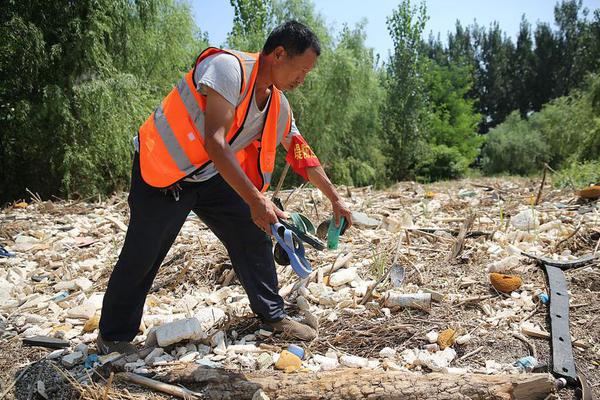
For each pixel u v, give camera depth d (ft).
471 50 166.61
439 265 12.93
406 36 79.71
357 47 59.41
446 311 10.40
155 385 8.04
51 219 22.38
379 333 9.70
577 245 13.97
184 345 9.55
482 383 7.26
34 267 15.38
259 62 8.03
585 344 9.02
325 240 9.74
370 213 21.03
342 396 7.41
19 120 33.86
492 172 111.65
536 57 162.91
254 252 9.38
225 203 8.98
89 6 34.19
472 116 126.62
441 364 8.46
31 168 36.04
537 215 17.57
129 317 9.02
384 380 7.53
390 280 12.07
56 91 33.12
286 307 10.96
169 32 40.14
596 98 62.18
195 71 7.88
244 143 8.71
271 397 7.64
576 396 7.74
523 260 12.55
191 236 16.84
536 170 105.50
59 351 9.51
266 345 9.29
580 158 56.39
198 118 7.88
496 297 10.97
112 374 7.82
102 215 22.82
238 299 11.77
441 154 101.14
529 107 165.99
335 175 58.03
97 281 13.94
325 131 56.08
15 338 10.21
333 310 10.78
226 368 8.57
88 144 34.58
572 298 10.71
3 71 33.32
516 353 8.89
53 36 34.37
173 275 13.51
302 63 7.89
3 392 8.33
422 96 84.07
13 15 32.07
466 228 15.10
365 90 59.77
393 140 81.56
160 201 8.38
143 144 8.14
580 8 160.45
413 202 24.72
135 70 37.96
